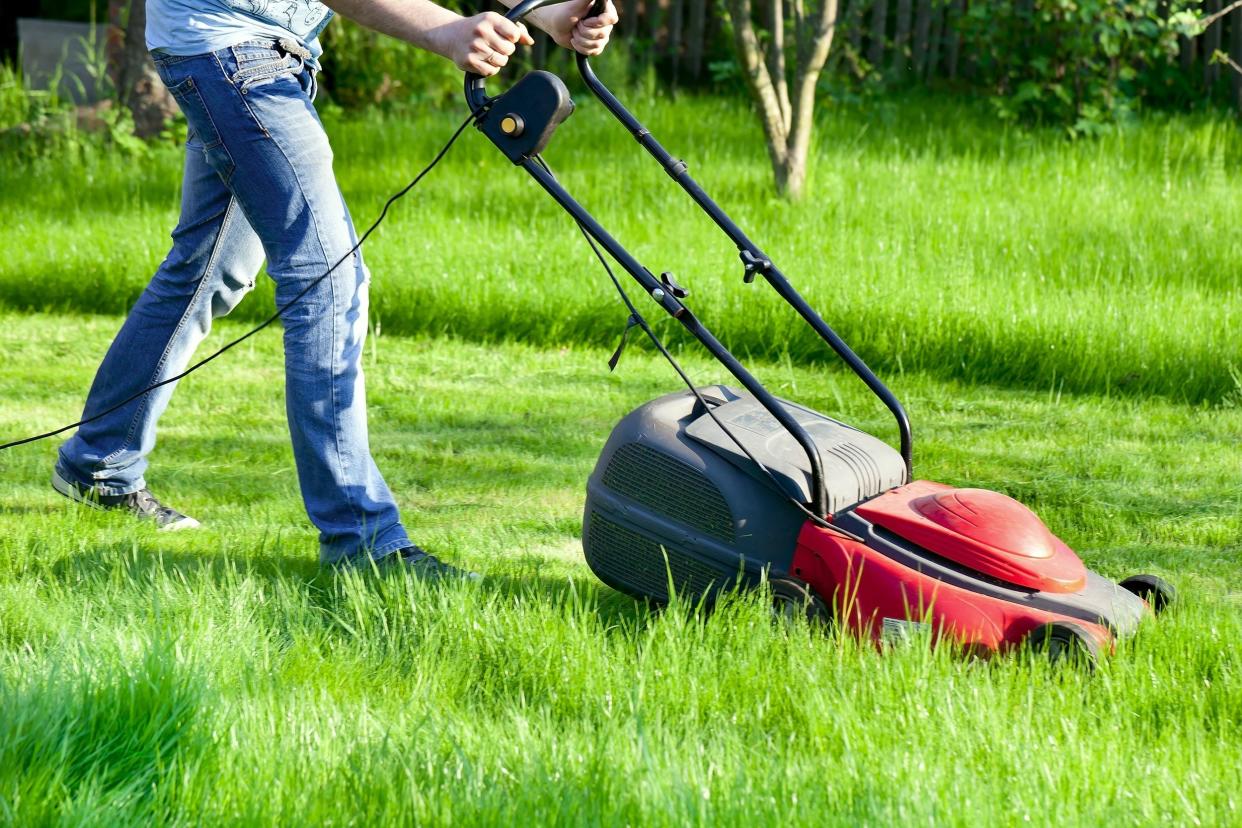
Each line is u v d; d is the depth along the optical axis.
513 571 4.20
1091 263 7.70
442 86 13.48
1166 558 4.51
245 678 3.10
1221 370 6.33
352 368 4.01
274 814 2.49
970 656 3.33
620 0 14.06
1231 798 2.68
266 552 4.25
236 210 4.27
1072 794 2.65
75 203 9.72
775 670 3.20
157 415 4.55
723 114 12.02
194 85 3.84
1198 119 11.38
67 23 13.95
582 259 7.79
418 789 2.58
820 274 7.38
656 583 3.74
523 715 3.07
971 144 10.66
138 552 4.14
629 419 3.83
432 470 5.37
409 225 8.58
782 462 3.60
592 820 2.47
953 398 6.34
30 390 6.21
